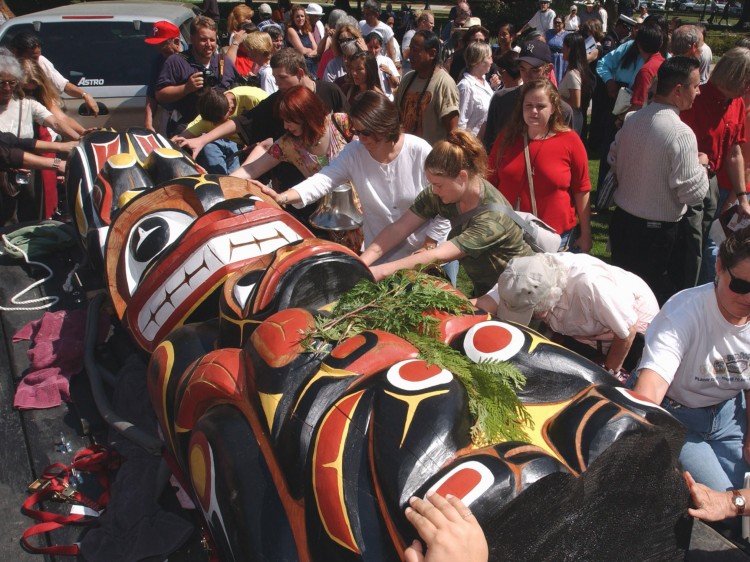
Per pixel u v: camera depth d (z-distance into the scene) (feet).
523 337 8.25
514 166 15.16
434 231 13.97
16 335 15.15
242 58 29.84
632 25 37.70
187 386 9.25
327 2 106.93
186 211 13.12
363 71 20.93
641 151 15.71
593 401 7.39
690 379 10.32
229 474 7.98
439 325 8.65
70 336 14.67
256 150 17.61
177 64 22.25
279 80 18.86
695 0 124.36
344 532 6.73
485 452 6.63
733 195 19.31
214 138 18.37
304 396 7.69
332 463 7.01
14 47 20.74
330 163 14.69
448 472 6.42
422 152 13.73
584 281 10.66
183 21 27.94
